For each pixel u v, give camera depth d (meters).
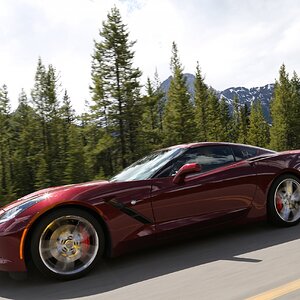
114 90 45.28
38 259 3.72
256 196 4.95
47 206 3.77
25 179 60.81
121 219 4.09
